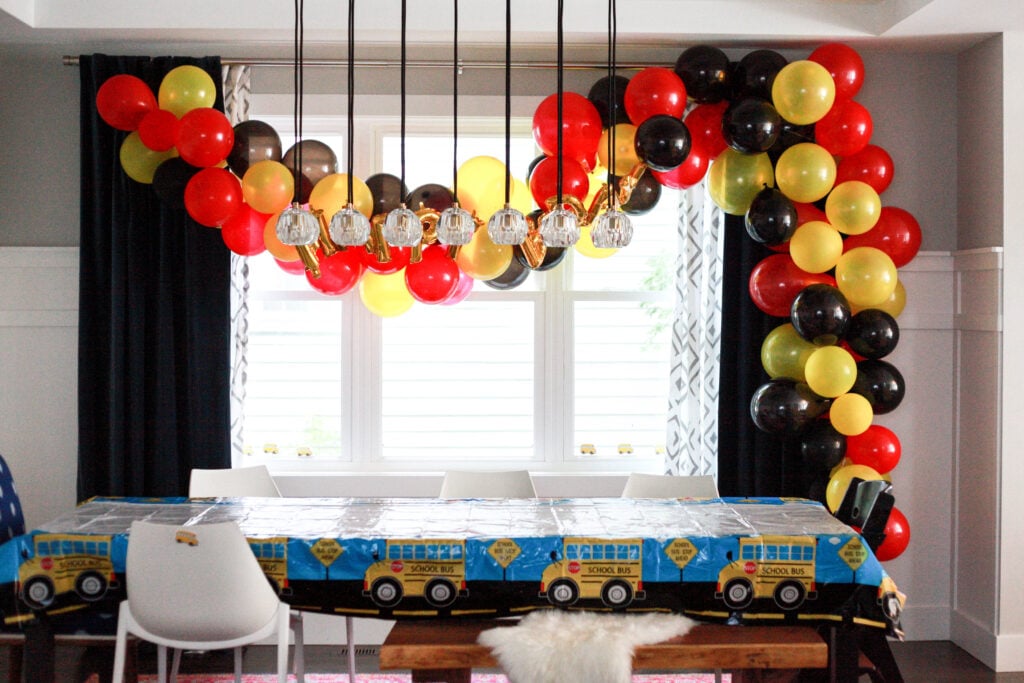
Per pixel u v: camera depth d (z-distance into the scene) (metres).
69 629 2.87
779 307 3.80
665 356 4.37
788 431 3.71
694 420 4.17
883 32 3.91
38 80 4.21
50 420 4.20
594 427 4.36
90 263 4.03
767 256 4.06
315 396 4.33
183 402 4.05
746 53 4.19
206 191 3.42
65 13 3.86
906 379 4.21
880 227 3.83
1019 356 3.82
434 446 4.35
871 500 3.15
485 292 4.35
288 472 4.32
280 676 2.78
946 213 4.25
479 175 3.52
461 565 2.79
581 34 3.93
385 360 4.34
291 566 2.80
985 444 3.95
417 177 4.33
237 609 2.71
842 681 2.83
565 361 4.35
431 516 3.12
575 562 2.80
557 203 2.87
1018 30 3.84
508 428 4.36
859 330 3.68
